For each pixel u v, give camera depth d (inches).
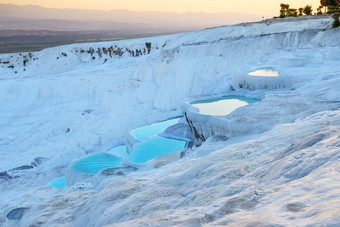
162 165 681.0
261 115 684.1
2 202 1177.4
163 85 2031.3
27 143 1797.5
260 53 1878.7
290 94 852.6
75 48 3909.9
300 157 231.3
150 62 2362.2
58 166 1539.1
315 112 632.4
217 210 174.7
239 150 436.1
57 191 730.8
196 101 979.9
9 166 1563.7
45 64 3686.0
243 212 157.8
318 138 275.9
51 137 1859.0
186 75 1955.0
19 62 3801.7
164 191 379.2
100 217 366.9
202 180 358.0
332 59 1227.2
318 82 918.4
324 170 171.6
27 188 1306.6
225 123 693.9
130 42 3880.4
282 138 435.2
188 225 168.7
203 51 2069.4
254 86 1056.2
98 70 2719.0
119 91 2203.5
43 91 2389.3
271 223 117.3
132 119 1879.9
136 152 989.2
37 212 497.0
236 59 1911.9
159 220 214.8
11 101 2362.2
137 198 378.9
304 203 130.9
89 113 2026.3
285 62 1230.3
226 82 1740.9
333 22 1911.9
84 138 1761.8
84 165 1160.2
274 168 250.7
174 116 1760.6
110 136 1759.4
